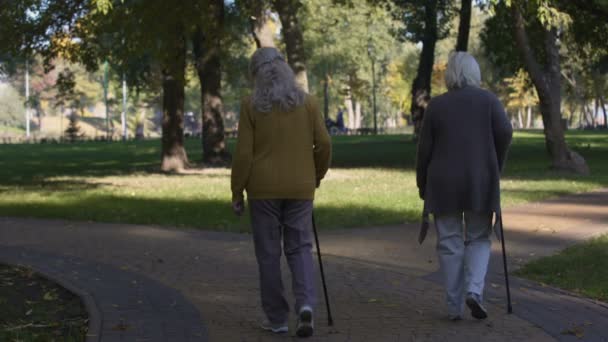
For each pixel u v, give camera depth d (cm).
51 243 1105
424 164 669
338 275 853
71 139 8156
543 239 1093
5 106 12256
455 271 653
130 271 879
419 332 624
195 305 719
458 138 645
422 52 4575
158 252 1019
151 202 1673
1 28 2316
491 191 643
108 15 2191
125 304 716
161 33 2378
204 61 3097
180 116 2916
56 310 707
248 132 614
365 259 959
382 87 10369
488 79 8488
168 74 2877
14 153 4944
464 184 640
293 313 695
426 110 665
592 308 696
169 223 1323
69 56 2522
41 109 12988
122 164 3469
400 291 772
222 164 3084
